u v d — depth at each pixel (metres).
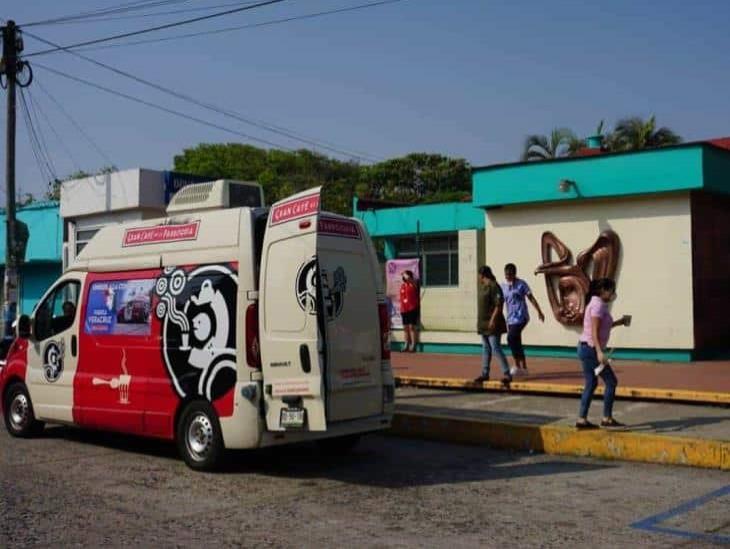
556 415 11.22
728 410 11.27
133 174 22.23
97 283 10.41
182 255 9.41
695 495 7.81
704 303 16.47
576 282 17.33
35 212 28.75
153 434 9.54
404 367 16.58
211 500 7.76
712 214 16.88
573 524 6.85
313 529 6.76
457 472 9.02
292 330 8.44
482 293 13.64
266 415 8.54
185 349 9.13
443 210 21.70
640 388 12.30
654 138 34.44
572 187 17.16
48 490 8.19
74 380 10.45
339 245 8.93
